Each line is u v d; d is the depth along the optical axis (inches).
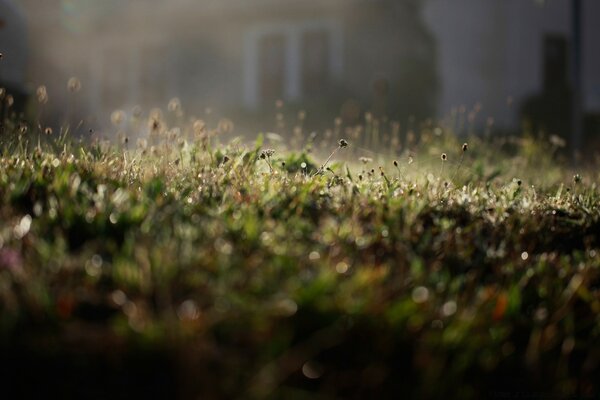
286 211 128.1
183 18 674.8
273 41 637.9
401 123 569.0
